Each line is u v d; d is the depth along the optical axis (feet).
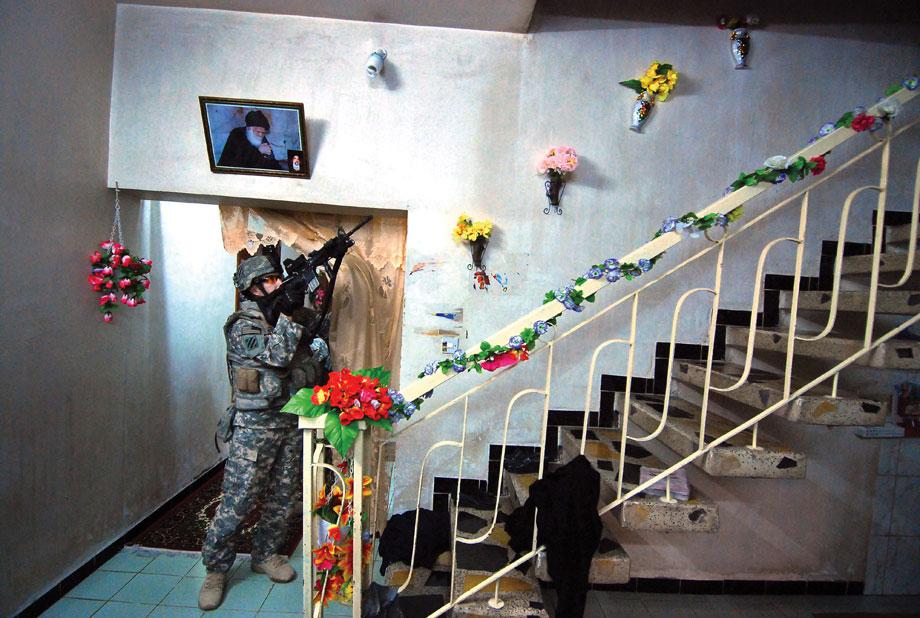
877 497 8.11
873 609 7.79
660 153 7.90
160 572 7.80
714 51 7.88
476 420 7.88
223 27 7.68
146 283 8.16
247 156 7.64
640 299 7.93
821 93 7.94
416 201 7.85
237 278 7.55
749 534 8.11
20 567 6.46
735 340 7.81
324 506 5.57
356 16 7.62
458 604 5.51
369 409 5.09
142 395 9.18
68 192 7.09
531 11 7.21
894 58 7.96
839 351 5.59
